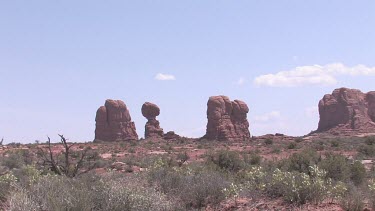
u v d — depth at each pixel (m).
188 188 13.34
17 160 38.53
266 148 81.81
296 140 97.69
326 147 76.75
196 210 11.94
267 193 13.07
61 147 78.56
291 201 11.91
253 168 15.79
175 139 116.62
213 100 116.94
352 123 130.25
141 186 11.23
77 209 8.86
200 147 85.94
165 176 14.63
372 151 54.59
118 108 122.81
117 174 16.06
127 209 9.65
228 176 17.47
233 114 119.38
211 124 115.50
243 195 13.57
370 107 136.38
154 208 10.13
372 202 11.31
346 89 135.25
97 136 120.81
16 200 8.98
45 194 9.30
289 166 24.42
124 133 121.50
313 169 13.09
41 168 22.25
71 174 20.28
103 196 9.69
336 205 11.38
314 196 11.75
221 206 12.64
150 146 90.88
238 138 115.31
